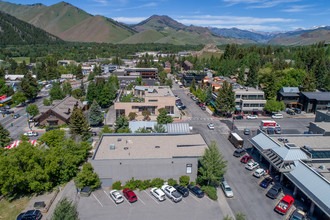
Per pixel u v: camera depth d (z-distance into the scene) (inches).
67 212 1206.9
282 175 1827.0
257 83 5241.1
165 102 3646.7
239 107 3715.6
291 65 6535.4
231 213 1537.9
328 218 1412.4
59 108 3452.3
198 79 6097.4
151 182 1804.9
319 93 3909.9
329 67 5954.7
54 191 1774.1
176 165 1798.7
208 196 1706.4
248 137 2859.3
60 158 1859.0
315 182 1540.4
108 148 1951.3
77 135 2536.9
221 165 1738.4
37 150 1851.6
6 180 1611.7
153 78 7234.3
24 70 7741.1
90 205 1596.9
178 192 1707.7
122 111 3607.3
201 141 2118.6
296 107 4069.9
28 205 1624.0
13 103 4660.4
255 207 1600.6
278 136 2288.4
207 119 3540.8
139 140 2124.8
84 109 4163.4
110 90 4709.6
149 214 1518.2
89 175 1690.5
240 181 1903.3
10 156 1701.5
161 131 2470.5
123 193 1694.1
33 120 3481.8
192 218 1487.5
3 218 1499.8
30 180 1663.4
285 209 1523.1
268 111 3715.6
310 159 1840.6
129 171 1777.8
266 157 1985.7
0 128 2516.0
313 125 2516.0
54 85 5093.5
